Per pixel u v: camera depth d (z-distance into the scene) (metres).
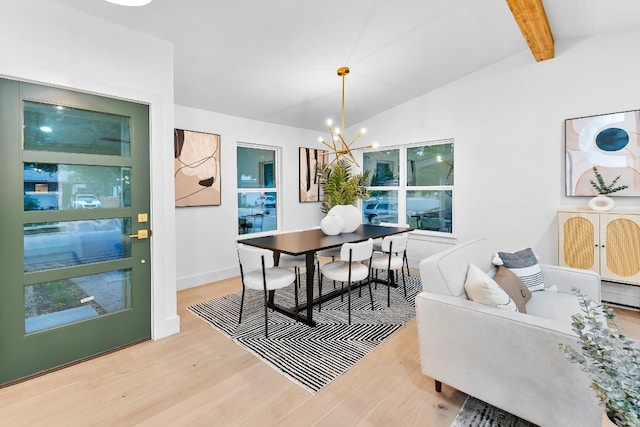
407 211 5.11
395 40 3.12
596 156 3.22
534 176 3.65
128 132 2.46
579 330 1.11
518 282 2.10
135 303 2.51
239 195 4.65
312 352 2.34
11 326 1.98
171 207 2.68
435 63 3.72
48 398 1.85
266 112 4.45
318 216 5.71
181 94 3.58
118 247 2.44
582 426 1.31
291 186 5.22
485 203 4.04
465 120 4.17
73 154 2.20
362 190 4.49
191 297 3.58
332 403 1.79
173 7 2.27
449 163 4.57
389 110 4.98
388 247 3.26
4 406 1.78
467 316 1.63
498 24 3.02
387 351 2.35
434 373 1.80
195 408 1.75
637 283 2.83
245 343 2.49
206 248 4.13
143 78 2.48
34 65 1.97
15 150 1.97
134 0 1.57
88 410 1.74
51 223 2.14
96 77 2.23
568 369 1.33
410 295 3.59
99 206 2.34
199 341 2.54
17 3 1.91
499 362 1.54
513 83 3.75
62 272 2.17
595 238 3.03
